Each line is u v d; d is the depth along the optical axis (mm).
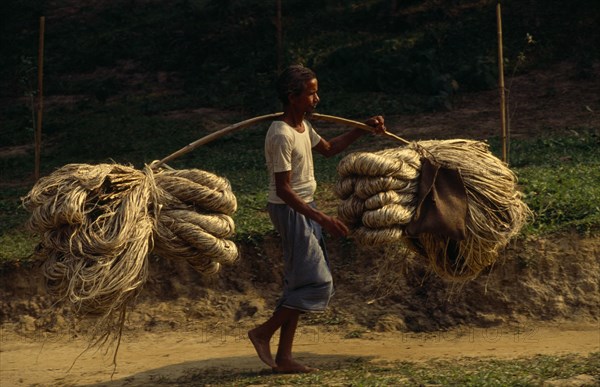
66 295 5176
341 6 23547
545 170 10508
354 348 6836
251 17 23766
